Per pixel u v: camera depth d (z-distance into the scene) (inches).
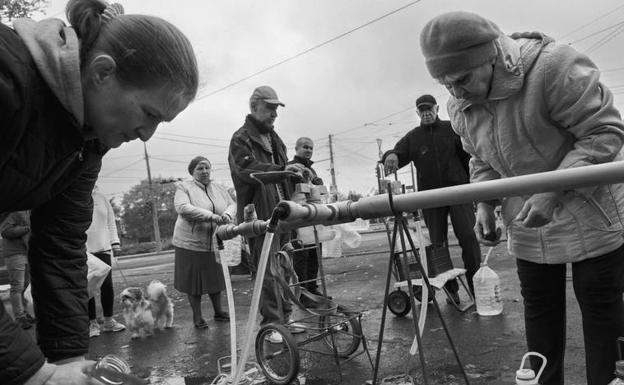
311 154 214.7
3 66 41.9
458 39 70.6
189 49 50.3
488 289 169.9
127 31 46.9
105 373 47.7
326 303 129.3
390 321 175.6
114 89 47.3
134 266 621.6
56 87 44.8
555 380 83.5
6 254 219.5
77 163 56.2
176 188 197.6
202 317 198.7
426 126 189.0
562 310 83.4
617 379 67.2
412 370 125.1
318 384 122.3
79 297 62.9
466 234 182.4
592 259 75.5
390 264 55.2
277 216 53.8
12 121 43.4
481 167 91.0
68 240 62.5
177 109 51.0
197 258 192.5
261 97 162.6
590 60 74.2
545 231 79.4
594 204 73.9
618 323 75.8
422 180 189.5
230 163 160.9
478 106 80.8
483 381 114.0
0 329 43.7
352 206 56.3
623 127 70.3
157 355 162.1
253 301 54.4
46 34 46.1
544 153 76.6
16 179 47.8
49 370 45.4
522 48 75.1
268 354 136.5
